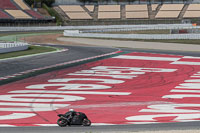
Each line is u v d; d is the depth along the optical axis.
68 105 43.28
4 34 197.00
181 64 82.69
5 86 56.84
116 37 153.88
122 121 34.56
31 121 34.91
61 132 29.78
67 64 83.25
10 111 40.00
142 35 143.62
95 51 113.81
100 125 32.66
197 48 114.88
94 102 45.00
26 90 53.50
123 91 52.44
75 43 147.00
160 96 48.69
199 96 48.69
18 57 95.62
